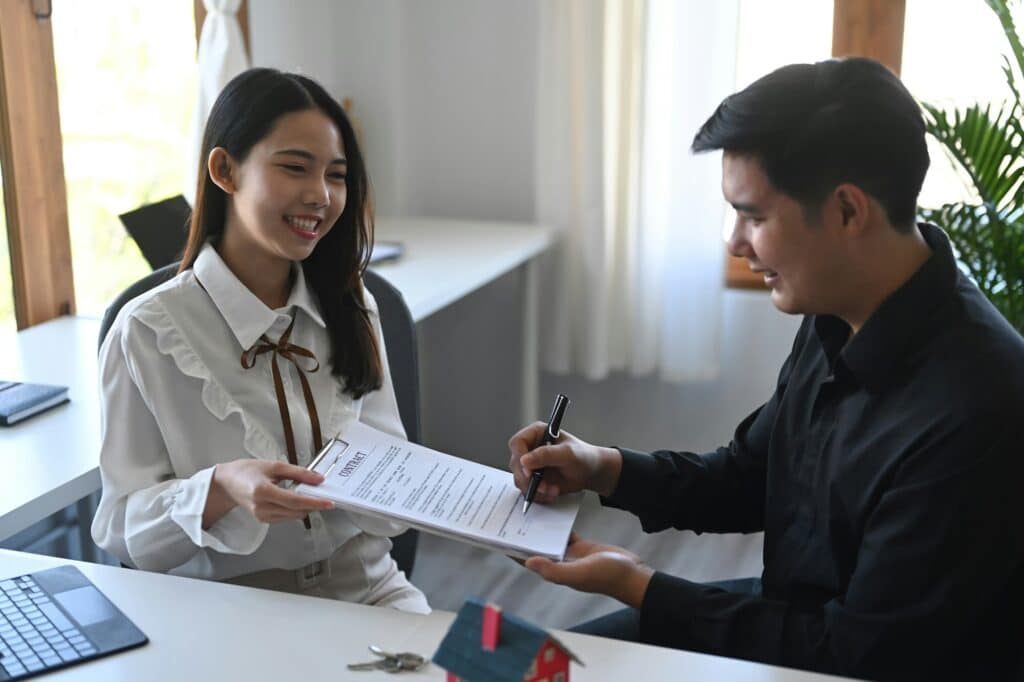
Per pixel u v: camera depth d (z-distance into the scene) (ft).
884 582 3.68
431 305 7.68
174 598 3.88
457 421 11.78
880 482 3.85
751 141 3.84
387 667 3.44
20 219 7.76
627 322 10.60
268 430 4.82
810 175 3.77
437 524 4.07
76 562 4.18
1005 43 9.43
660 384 10.92
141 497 4.49
